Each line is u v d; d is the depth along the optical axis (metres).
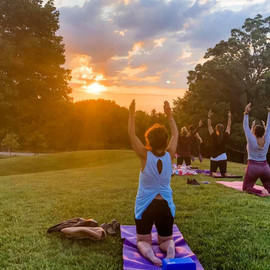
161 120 61.50
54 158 26.25
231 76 34.56
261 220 5.59
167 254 3.74
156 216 3.99
